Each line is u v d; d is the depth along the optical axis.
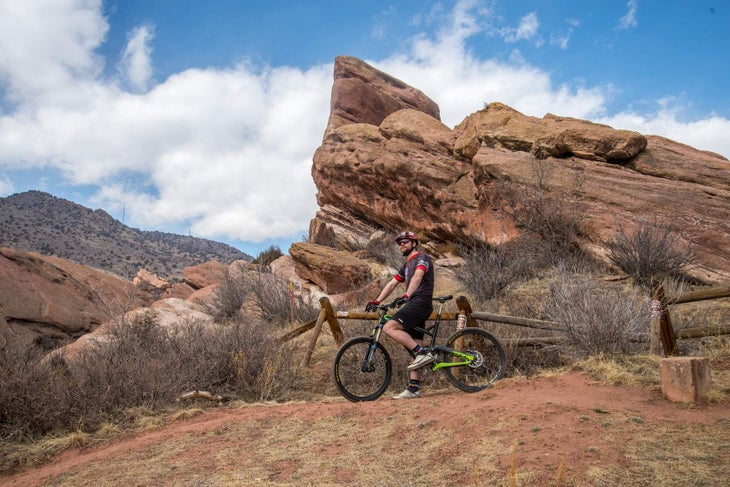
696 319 7.33
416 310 5.91
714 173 11.35
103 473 4.42
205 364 7.33
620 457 3.37
